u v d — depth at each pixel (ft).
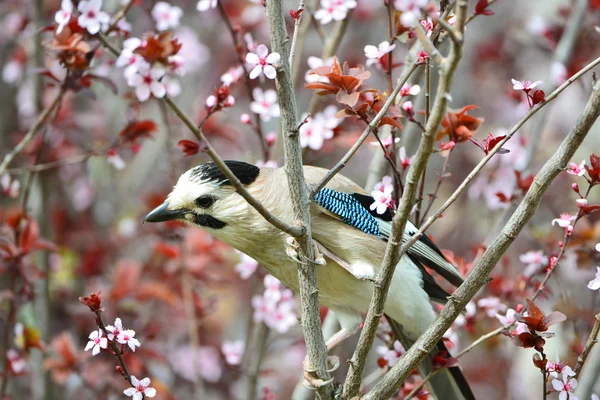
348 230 27.43
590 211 22.86
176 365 40.52
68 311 40.06
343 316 29.04
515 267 39.60
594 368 30.22
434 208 46.75
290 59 22.13
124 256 44.34
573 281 38.45
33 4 41.14
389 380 22.44
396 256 20.94
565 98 49.80
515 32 47.62
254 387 34.81
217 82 47.60
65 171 45.19
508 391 40.81
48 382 37.76
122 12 28.96
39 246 32.63
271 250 27.73
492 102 49.80
